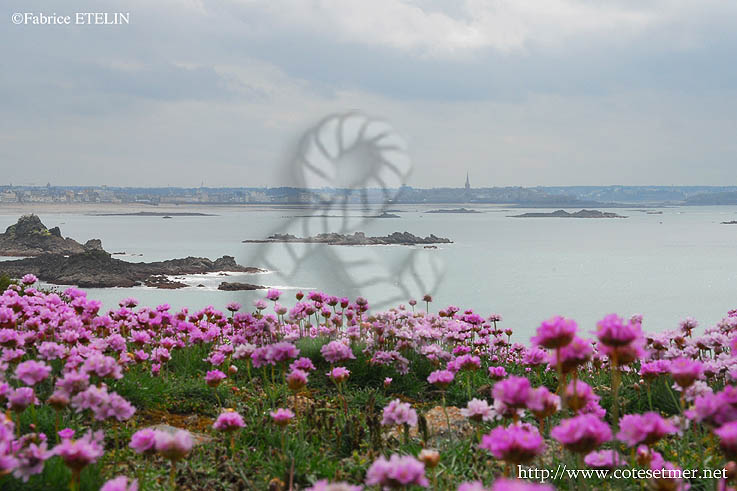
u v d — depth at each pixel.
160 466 4.91
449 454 5.02
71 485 3.45
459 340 8.43
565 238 174.75
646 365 5.64
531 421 5.89
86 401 4.28
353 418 5.74
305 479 4.78
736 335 6.46
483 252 116.81
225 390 6.89
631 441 3.41
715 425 3.32
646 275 78.25
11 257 118.56
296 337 7.66
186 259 93.12
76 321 6.84
